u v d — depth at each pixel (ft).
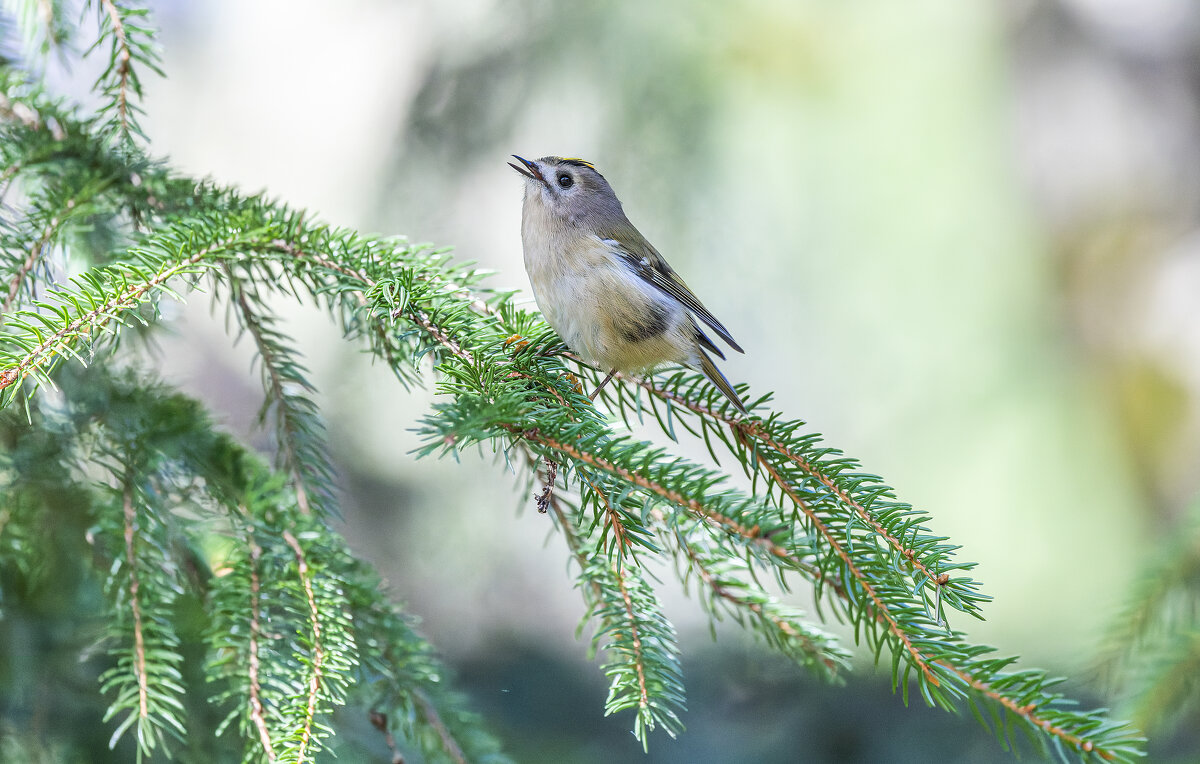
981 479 53.21
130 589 17.22
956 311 53.62
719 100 44.19
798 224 48.52
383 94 57.72
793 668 35.37
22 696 19.30
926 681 15.21
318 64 61.00
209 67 61.16
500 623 40.93
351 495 40.60
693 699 35.53
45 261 19.53
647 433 46.78
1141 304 59.72
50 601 19.85
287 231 19.85
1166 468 55.93
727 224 44.50
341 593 17.17
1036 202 60.23
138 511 18.25
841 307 51.03
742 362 51.80
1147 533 52.90
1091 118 59.88
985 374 54.34
